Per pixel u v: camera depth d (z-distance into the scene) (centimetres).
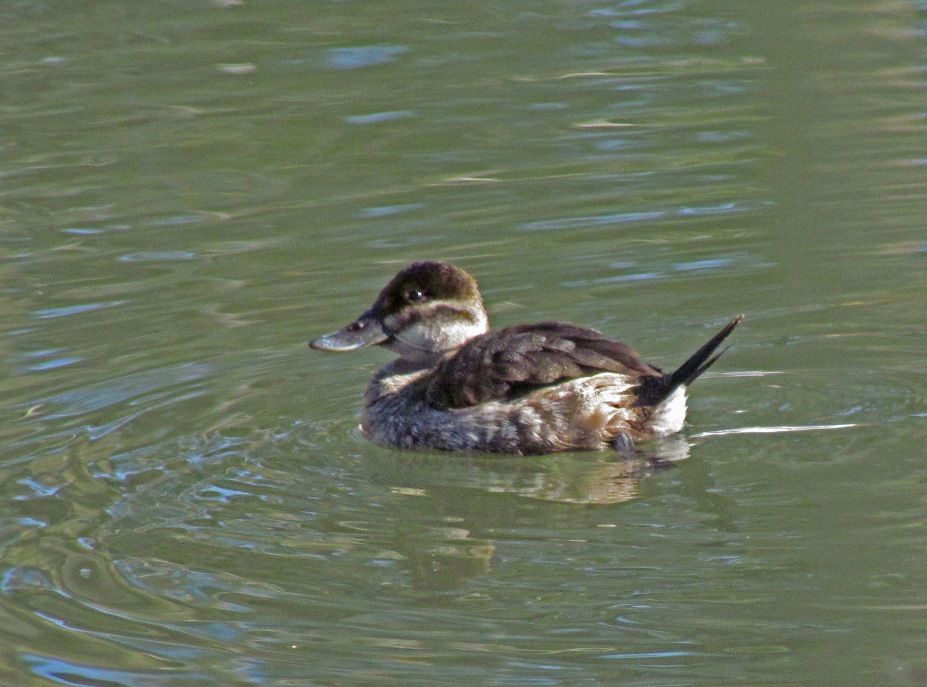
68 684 805
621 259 1452
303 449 1129
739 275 1402
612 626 838
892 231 1469
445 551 942
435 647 827
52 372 1253
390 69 1961
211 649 834
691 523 955
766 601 852
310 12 2153
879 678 772
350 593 893
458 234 1525
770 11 2116
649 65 1966
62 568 933
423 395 1148
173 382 1235
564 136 1769
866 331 1264
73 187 1666
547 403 1095
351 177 1681
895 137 1708
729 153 1700
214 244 1525
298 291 1406
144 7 2172
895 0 2088
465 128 1797
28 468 1084
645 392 1091
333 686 792
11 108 1870
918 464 1016
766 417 1120
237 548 953
